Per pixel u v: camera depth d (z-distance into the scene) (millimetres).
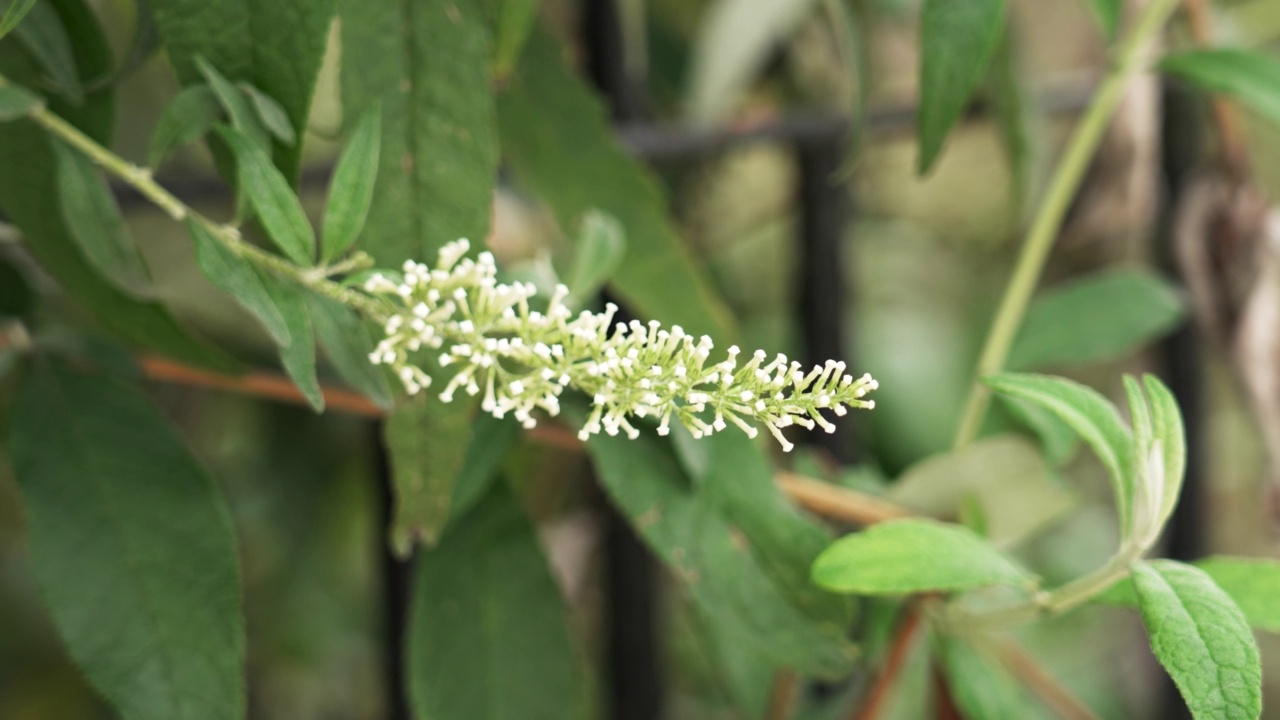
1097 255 896
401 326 611
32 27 631
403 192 647
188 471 676
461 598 707
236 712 667
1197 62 753
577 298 702
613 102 802
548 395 607
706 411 688
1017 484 727
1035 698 835
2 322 681
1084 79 892
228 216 829
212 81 614
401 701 806
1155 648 622
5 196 658
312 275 615
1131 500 652
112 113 651
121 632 664
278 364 875
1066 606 669
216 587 671
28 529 665
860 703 761
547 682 709
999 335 784
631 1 837
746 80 876
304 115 622
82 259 667
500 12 679
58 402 676
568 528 903
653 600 833
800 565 686
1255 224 818
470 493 696
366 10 643
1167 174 880
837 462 859
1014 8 785
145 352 703
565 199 736
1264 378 818
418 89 647
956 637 706
